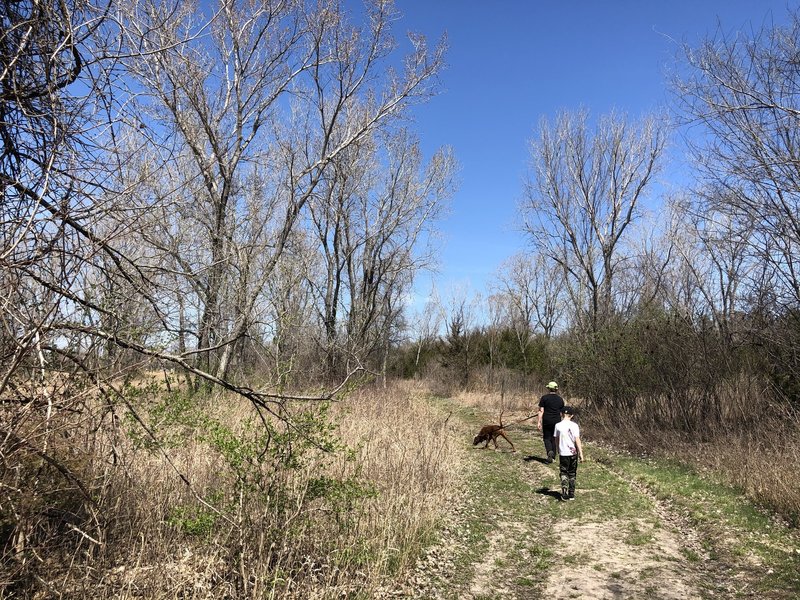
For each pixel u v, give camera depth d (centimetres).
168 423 654
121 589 483
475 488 1065
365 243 2820
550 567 675
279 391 643
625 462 1329
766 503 859
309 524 609
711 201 1220
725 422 1343
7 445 368
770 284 1256
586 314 2467
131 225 377
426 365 4353
